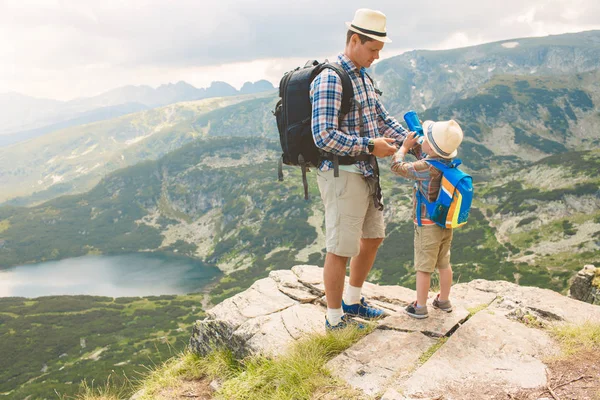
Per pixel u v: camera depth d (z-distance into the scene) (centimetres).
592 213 18200
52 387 10575
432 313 426
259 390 380
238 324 493
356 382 333
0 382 12156
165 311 17612
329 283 411
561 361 328
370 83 399
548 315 424
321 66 370
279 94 395
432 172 380
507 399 288
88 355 13512
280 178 402
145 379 490
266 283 606
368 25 359
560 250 16125
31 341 14788
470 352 348
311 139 379
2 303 19400
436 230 398
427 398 296
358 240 394
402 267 17500
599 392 282
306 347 395
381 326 410
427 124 393
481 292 509
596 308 429
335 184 380
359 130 382
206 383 463
